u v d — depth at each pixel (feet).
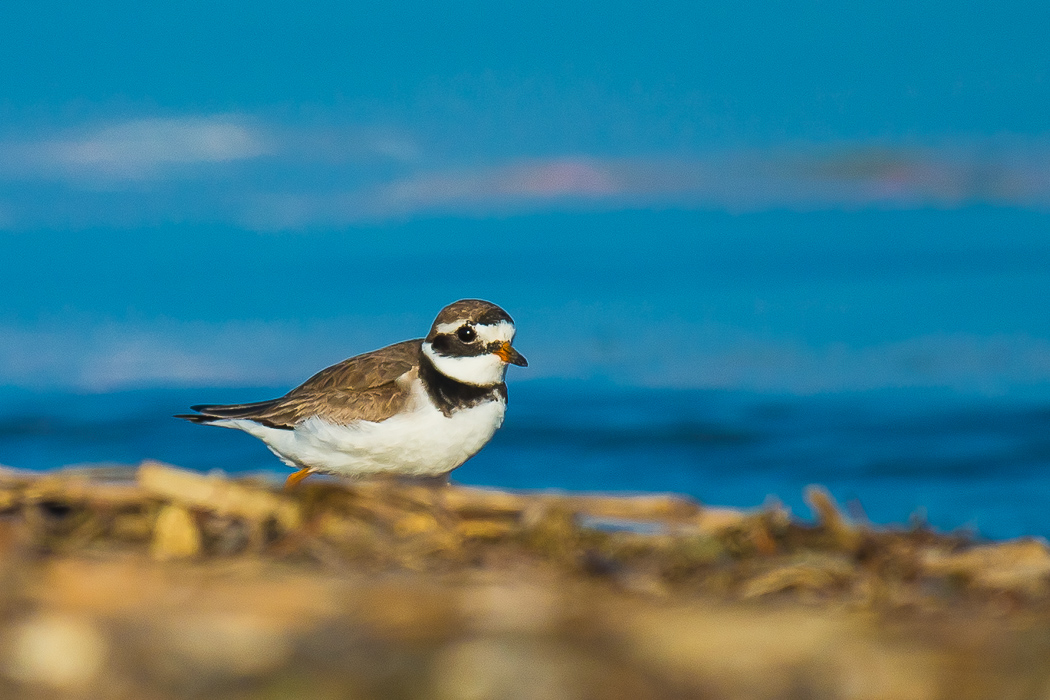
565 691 21.56
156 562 28.25
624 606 25.55
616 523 32.99
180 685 21.81
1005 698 21.40
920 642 23.53
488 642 23.29
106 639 23.50
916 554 30.25
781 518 31.65
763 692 21.67
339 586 26.32
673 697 21.50
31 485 32.89
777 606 25.91
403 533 31.83
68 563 27.86
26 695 21.44
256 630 23.93
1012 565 29.43
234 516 32.24
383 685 21.75
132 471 35.78
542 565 29.12
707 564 29.25
